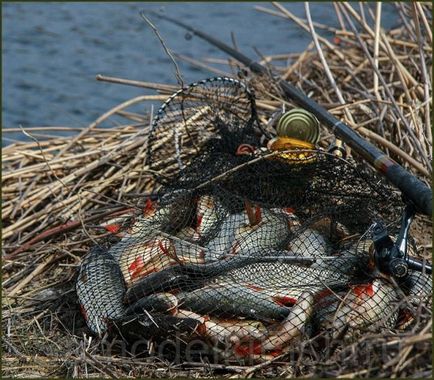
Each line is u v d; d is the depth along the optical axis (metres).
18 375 10.93
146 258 11.38
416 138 13.84
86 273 11.68
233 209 11.62
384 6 23.97
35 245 14.25
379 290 10.45
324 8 28.28
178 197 11.98
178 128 14.47
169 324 10.48
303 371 10.11
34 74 26.14
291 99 15.61
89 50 27.70
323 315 10.45
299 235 11.33
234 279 10.79
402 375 9.41
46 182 15.85
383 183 12.23
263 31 27.94
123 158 15.76
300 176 11.77
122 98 24.53
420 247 13.02
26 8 31.23
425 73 15.37
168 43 27.69
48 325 12.22
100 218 14.33
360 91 16.34
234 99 14.22
